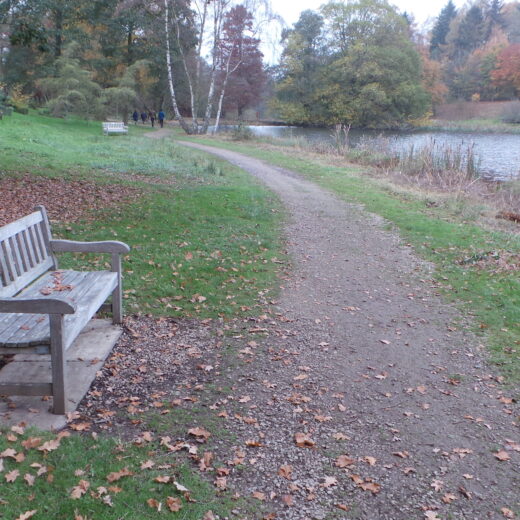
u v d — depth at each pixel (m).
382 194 14.63
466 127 58.38
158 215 9.70
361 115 58.38
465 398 4.27
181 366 4.53
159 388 4.15
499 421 3.93
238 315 5.73
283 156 23.89
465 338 5.45
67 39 39.16
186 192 12.20
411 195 14.58
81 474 3.02
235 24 35.25
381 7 59.44
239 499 2.96
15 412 3.67
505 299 6.52
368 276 7.54
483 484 3.21
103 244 5.05
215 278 6.76
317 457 3.39
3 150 14.88
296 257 8.26
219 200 11.70
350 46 59.09
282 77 65.81
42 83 37.16
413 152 21.25
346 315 6.01
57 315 3.47
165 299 5.98
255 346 5.00
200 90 56.97
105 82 47.53
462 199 14.06
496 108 72.00
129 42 45.28
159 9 41.38
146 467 3.14
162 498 2.91
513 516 2.94
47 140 19.80
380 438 3.65
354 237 9.81
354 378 4.52
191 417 3.76
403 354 5.05
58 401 3.63
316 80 61.88
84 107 34.69
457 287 7.04
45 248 5.07
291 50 62.47
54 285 4.56
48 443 3.25
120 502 2.84
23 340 3.52
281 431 3.66
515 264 8.03
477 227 10.83
